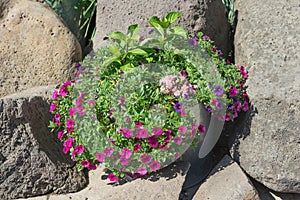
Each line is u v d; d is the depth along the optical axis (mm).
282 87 1963
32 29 2445
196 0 2221
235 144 2072
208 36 2242
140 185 1925
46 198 2006
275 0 2145
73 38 2449
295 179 1952
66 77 2402
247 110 2039
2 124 1973
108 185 2018
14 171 1986
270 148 1978
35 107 2076
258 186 2064
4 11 2488
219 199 1910
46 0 2635
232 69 2029
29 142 2004
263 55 2051
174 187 1915
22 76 2428
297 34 2043
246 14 2199
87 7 2682
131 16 2236
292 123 1944
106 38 2184
